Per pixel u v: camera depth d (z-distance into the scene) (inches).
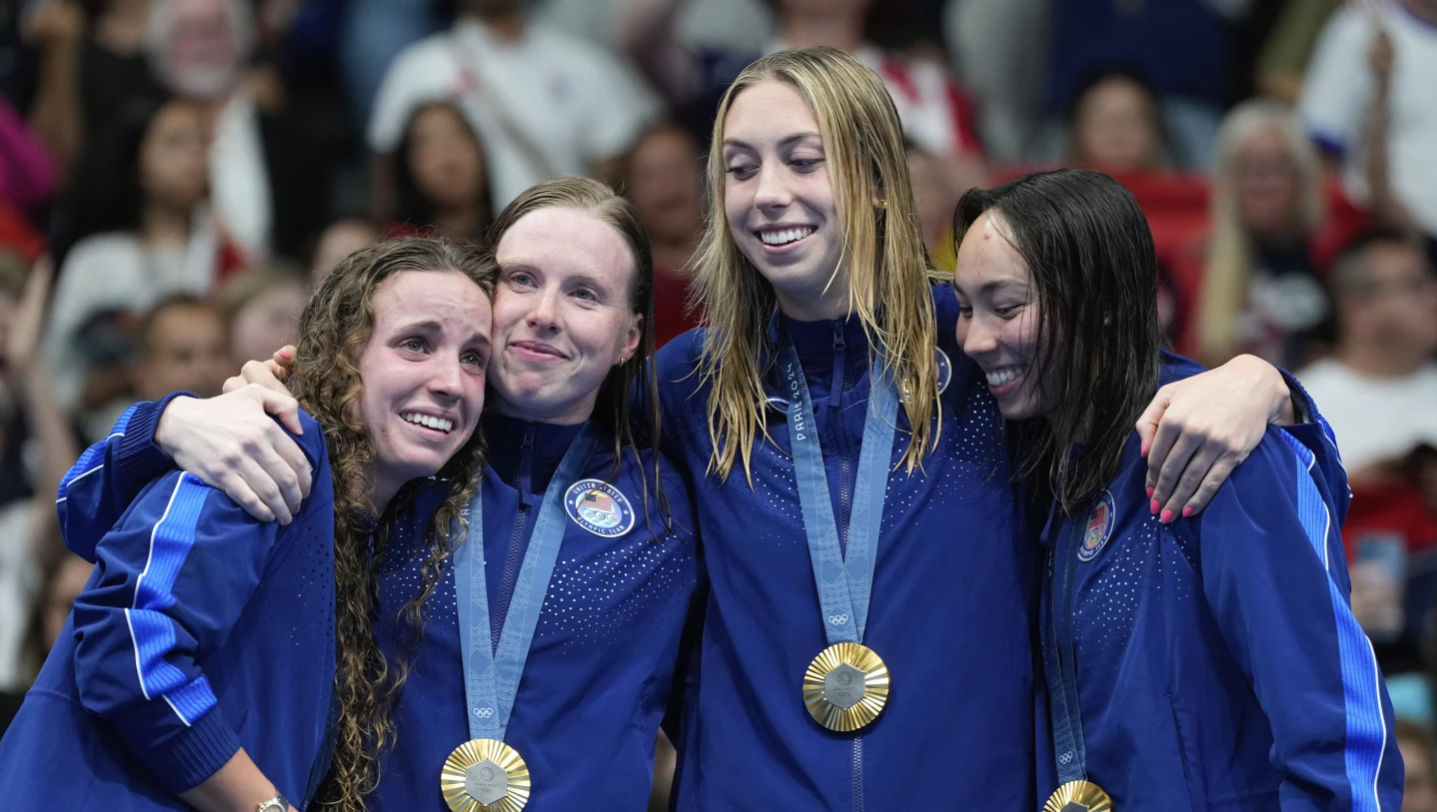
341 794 492.7
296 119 1135.0
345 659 496.7
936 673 500.4
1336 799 441.4
